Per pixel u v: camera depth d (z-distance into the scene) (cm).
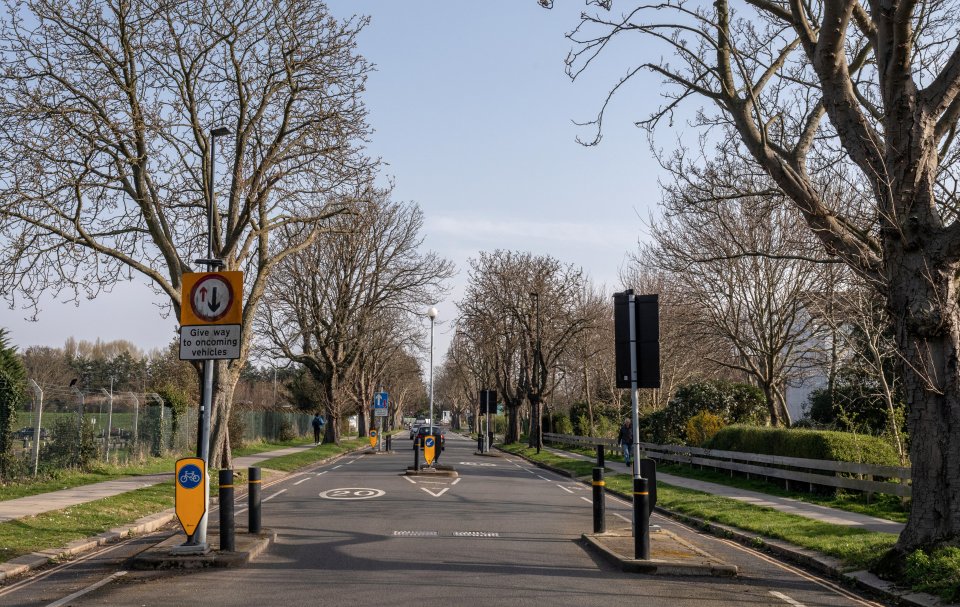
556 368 5791
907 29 1001
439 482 2484
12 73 2027
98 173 2122
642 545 1094
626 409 4866
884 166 1053
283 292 4591
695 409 3375
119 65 2197
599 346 5225
